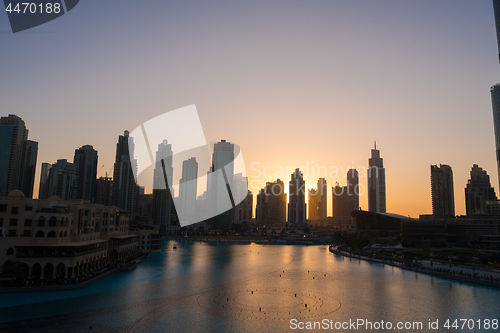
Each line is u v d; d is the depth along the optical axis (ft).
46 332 249.34
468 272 527.40
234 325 273.95
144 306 322.14
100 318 284.00
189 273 520.01
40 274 400.88
